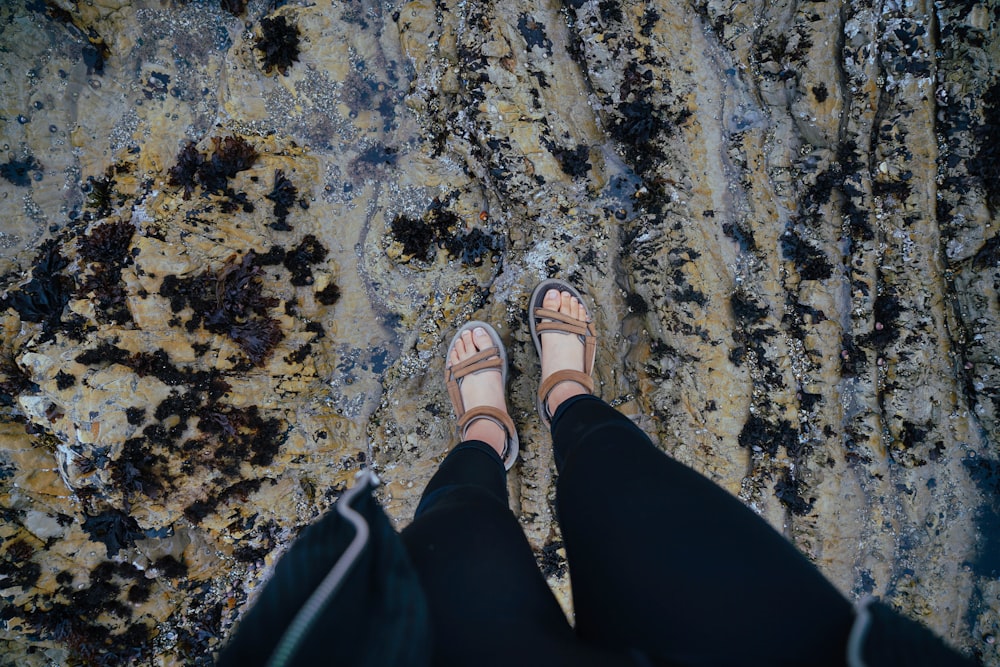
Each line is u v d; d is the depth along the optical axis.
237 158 4.61
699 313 4.68
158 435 4.48
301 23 4.71
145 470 4.48
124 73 4.76
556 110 4.70
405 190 4.91
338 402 5.01
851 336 4.61
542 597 1.99
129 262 4.43
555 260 4.89
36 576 4.69
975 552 4.77
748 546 1.93
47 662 4.93
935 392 4.57
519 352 4.98
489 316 5.04
